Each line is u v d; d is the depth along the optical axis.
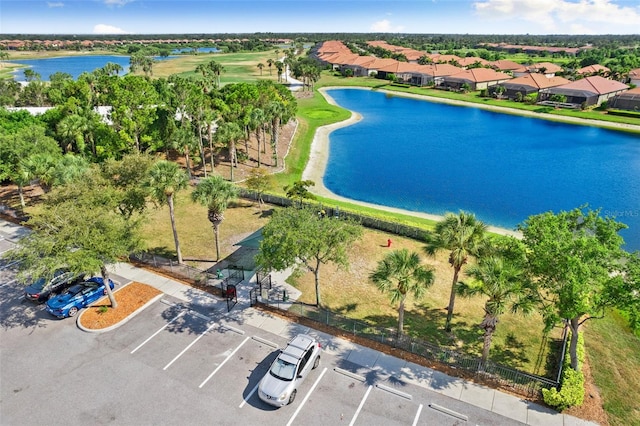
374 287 31.75
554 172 67.62
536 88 123.62
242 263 34.19
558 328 27.02
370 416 19.64
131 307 27.66
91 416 19.55
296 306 28.06
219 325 26.14
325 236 25.23
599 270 19.58
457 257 23.97
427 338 26.06
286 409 19.95
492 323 21.53
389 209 52.34
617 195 58.25
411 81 157.50
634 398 21.39
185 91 60.28
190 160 63.06
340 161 71.88
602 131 95.31
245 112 64.19
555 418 19.75
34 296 27.91
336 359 23.30
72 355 23.45
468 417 19.62
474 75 143.25
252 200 49.16
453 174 66.31
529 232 22.22
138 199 32.94
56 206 27.16
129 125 57.50
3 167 41.19
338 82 159.88
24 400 20.41
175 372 22.25
